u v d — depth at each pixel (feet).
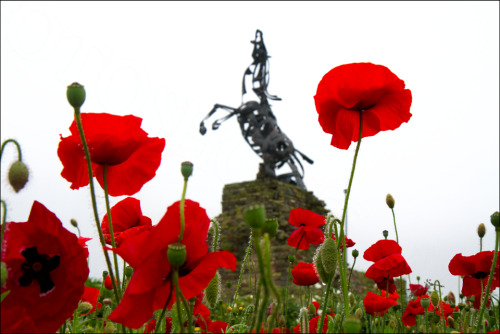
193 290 4.45
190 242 3.96
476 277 7.48
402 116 6.31
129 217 6.36
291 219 9.70
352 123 6.50
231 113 77.46
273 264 60.34
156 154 5.61
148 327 5.57
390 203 8.56
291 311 19.66
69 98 4.07
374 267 9.38
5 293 3.67
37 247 3.91
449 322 9.32
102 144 4.88
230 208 72.59
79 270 3.94
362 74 6.03
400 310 9.14
